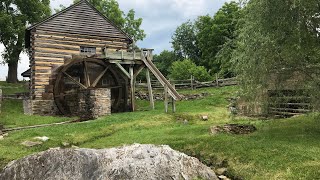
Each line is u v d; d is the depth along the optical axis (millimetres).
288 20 8773
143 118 15734
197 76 29781
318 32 9055
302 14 8617
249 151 8297
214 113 17094
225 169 7949
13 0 26969
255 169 7398
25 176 6832
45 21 20219
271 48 8828
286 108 13922
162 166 6383
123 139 11703
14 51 27219
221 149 8914
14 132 12703
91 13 21750
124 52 19844
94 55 19391
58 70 19047
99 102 17406
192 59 48969
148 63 20109
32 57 20094
